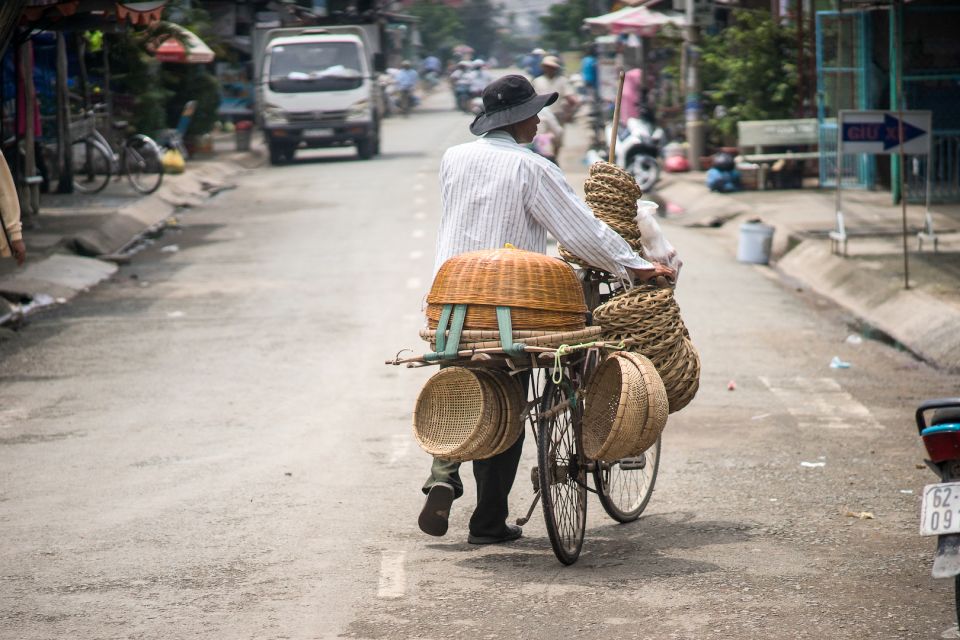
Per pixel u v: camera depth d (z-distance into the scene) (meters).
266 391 12.47
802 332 15.51
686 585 6.86
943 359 13.71
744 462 9.80
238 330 15.70
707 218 25.98
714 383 12.75
